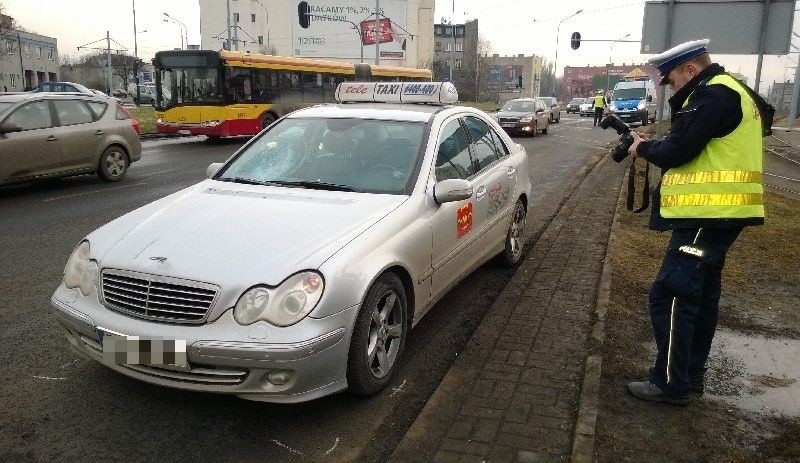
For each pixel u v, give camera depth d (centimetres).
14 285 566
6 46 5203
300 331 318
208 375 323
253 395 324
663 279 353
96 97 1173
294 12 7081
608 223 825
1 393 374
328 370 333
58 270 612
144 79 6494
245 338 314
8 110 1018
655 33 923
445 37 10062
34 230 777
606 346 442
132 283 335
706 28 905
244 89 2031
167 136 2255
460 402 362
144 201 986
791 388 398
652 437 334
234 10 7688
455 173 488
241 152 501
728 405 373
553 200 1033
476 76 7750
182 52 1958
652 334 468
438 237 440
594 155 1803
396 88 572
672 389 360
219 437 336
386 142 472
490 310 509
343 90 595
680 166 339
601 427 341
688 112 325
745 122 327
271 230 365
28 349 434
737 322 505
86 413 355
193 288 323
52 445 325
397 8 7012
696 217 334
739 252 692
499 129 623
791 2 870
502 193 570
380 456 323
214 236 359
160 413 357
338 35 7062
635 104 3656
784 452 325
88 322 341
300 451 325
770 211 923
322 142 483
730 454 321
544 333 462
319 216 384
